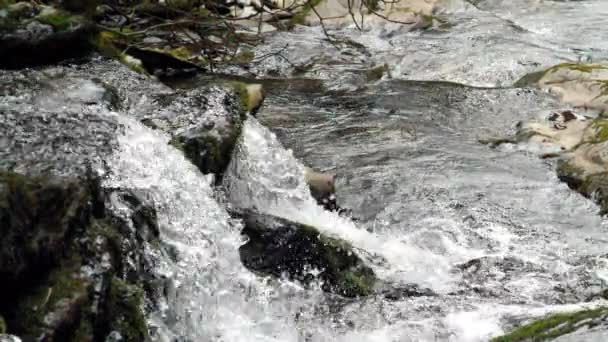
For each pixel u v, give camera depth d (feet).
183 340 14.15
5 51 21.18
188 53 34.68
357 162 25.49
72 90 19.47
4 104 17.38
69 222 12.22
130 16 32.27
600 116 30.42
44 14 22.53
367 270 17.63
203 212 16.57
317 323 15.94
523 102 32.09
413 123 29.71
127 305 12.37
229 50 37.73
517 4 55.57
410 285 17.70
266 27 44.14
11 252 11.16
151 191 15.26
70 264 12.00
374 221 21.71
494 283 18.20
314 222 20.72
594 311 13.56
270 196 20.89
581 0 57.77
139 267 13.78
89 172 13.76
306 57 38.83
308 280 17.10
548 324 13.53
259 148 21.07
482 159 26.35
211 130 19.04
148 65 31.45
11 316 11.10
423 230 21.12
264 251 17.31
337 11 47.80
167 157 16.80
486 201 23.08
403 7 48.62
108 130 16.07
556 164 25.90
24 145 14.33
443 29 45.98
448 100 32.65
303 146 26.84
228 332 15.03
